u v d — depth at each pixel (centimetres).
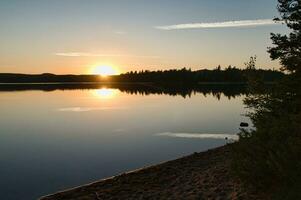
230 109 6431
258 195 1096
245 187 1170
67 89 18788
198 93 12875
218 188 1288
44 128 4212
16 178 1973
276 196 994
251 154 1212
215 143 2973
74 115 5725
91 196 1495
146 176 1762
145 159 2431
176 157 2456
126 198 1419
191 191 1346
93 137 3488
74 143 3158
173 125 4238
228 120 4631
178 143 3027
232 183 1302
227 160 1770
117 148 2878
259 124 1304
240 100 8931
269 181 1102
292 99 1450
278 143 1140
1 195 1664
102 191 1550
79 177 1980
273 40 2181
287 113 1316
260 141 1196
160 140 3209
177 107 7006
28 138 3475
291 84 1620
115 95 12062
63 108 7075
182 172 1752
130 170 2125
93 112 6197
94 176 1998
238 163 1194
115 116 5491
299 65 1894
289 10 2191
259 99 1442
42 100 9544
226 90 15450
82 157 2541
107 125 4416
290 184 1009
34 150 2845
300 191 938
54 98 10469
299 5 2166
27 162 2397
